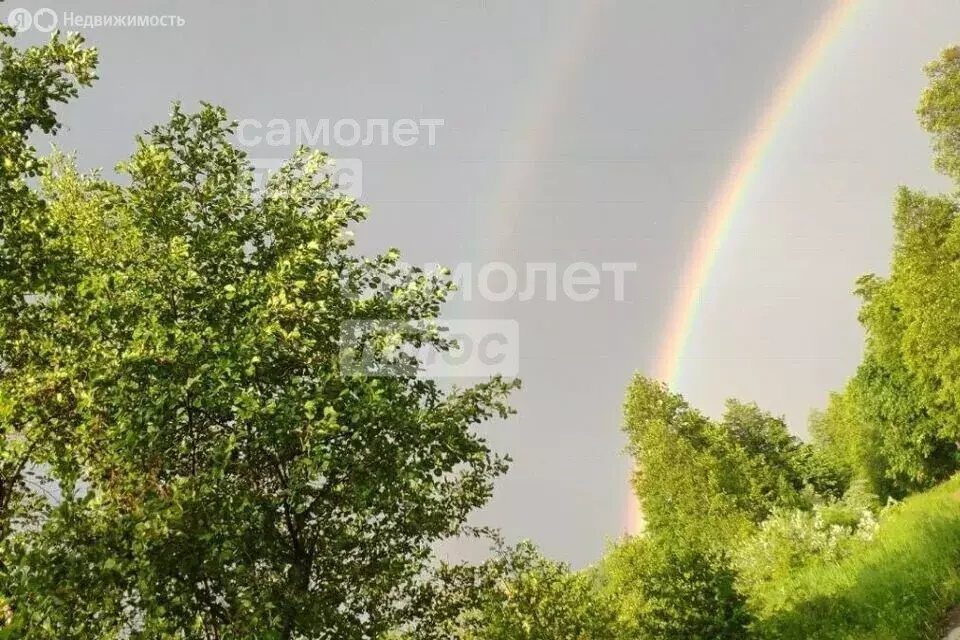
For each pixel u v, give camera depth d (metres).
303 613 7.16
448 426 8.49
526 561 11.15
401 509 9.11
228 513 6.64
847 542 21.77
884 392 50.88
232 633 6.24
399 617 9.66
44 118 7.97
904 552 15.40
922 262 32.19
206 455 7.68
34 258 7.65
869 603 13.69
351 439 7.86
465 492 10.55
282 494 7.60
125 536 6.15
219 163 9.52
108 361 7.30
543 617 13.08
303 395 7.60
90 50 8.11
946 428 42.06
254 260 9.27
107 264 8.48
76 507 6.04
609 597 17.20
